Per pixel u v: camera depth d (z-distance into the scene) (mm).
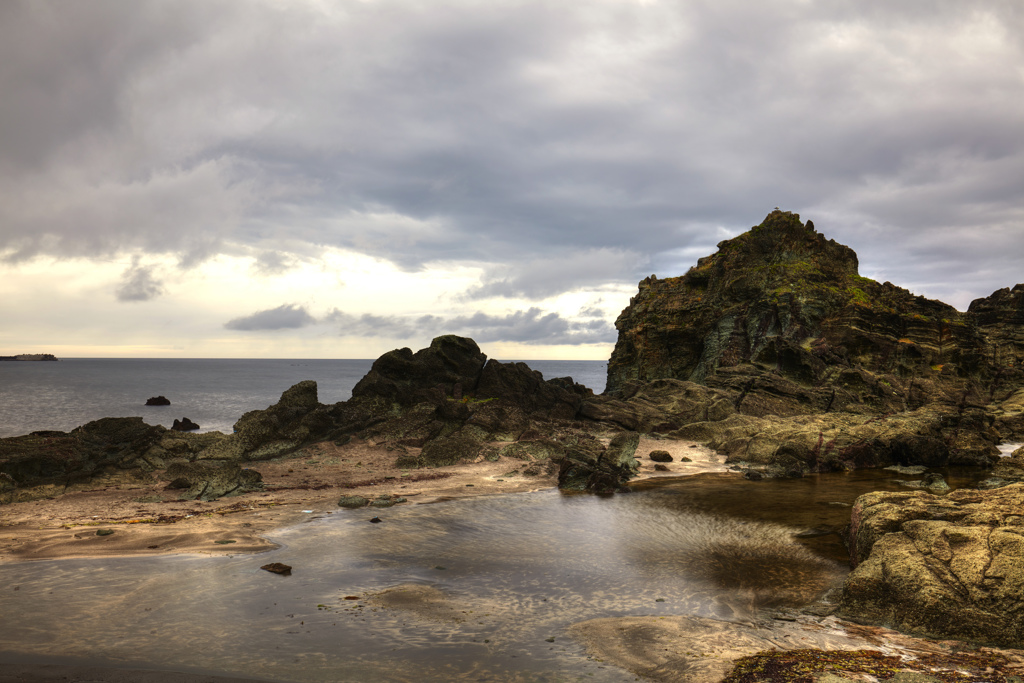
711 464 31781
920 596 11570
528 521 19672
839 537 18016
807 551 16625
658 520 19953
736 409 43281
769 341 50531
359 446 32188
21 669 8984
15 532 17031
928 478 26234
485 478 26688
